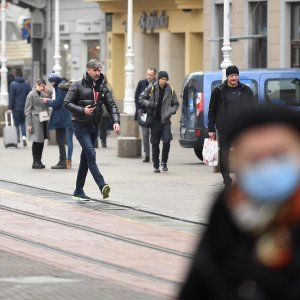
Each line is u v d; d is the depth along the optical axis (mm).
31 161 61594
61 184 47719
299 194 8875
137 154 64625
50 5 121188
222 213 8984
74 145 77438
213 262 8867
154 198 42031
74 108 40500
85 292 22984
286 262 8797
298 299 8680
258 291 8750
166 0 99000
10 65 128625
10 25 129750
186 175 52062
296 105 59531
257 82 59469
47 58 122312
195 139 60531
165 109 52969
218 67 90688
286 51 81562
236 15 86125
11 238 31781
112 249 29688
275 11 81875
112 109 41750
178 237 32000
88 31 113125
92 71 41000
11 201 41500
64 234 32656
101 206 39875
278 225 8898
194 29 95438
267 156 8891
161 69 100562
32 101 55656
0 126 89750
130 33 67000
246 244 8898
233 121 8992
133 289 23375
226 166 40500
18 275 25203
